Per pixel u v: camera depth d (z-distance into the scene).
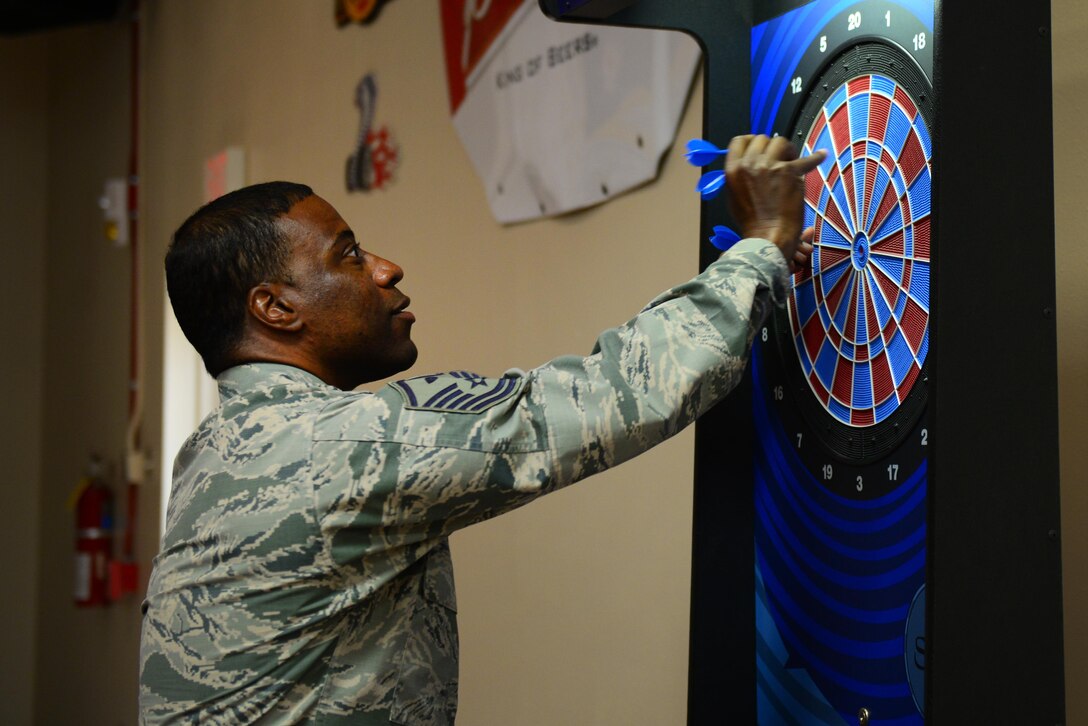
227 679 1.08
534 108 2.07
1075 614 1.20
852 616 1.11
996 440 0.96
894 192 1.06
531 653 2.09
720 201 1.27
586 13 1.24
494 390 1.08
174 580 1.13
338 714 1.09
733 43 1.29
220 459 1.13
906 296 1.04
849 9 1.13
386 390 1.11
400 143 2.55
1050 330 0.98
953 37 0.95
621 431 1.05
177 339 3.58
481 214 2.27
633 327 1.08
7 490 4.74
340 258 1.24
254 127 3.22
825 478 1.15
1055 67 1.24
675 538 1.75
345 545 1.07
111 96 4.18
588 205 1.94
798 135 1.21
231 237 1.20
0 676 4.68
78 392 4.39
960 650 0.94
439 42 2.41
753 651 1.26
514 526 2.15
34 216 4.79
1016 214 0.97
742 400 1.27
